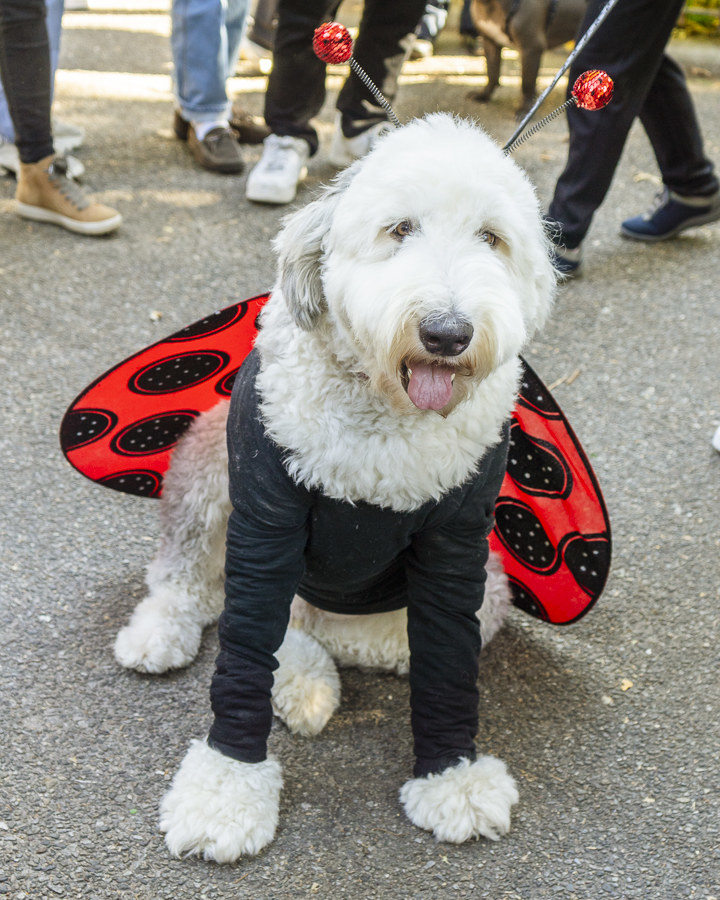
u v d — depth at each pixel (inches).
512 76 287.3
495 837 76.7
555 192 166.2
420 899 71.7
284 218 73.9
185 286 158.2
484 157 66.6
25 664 89.1
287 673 87.0
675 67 167.5
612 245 186.4
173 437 97.0
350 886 72.4
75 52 278.4
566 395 139.5
